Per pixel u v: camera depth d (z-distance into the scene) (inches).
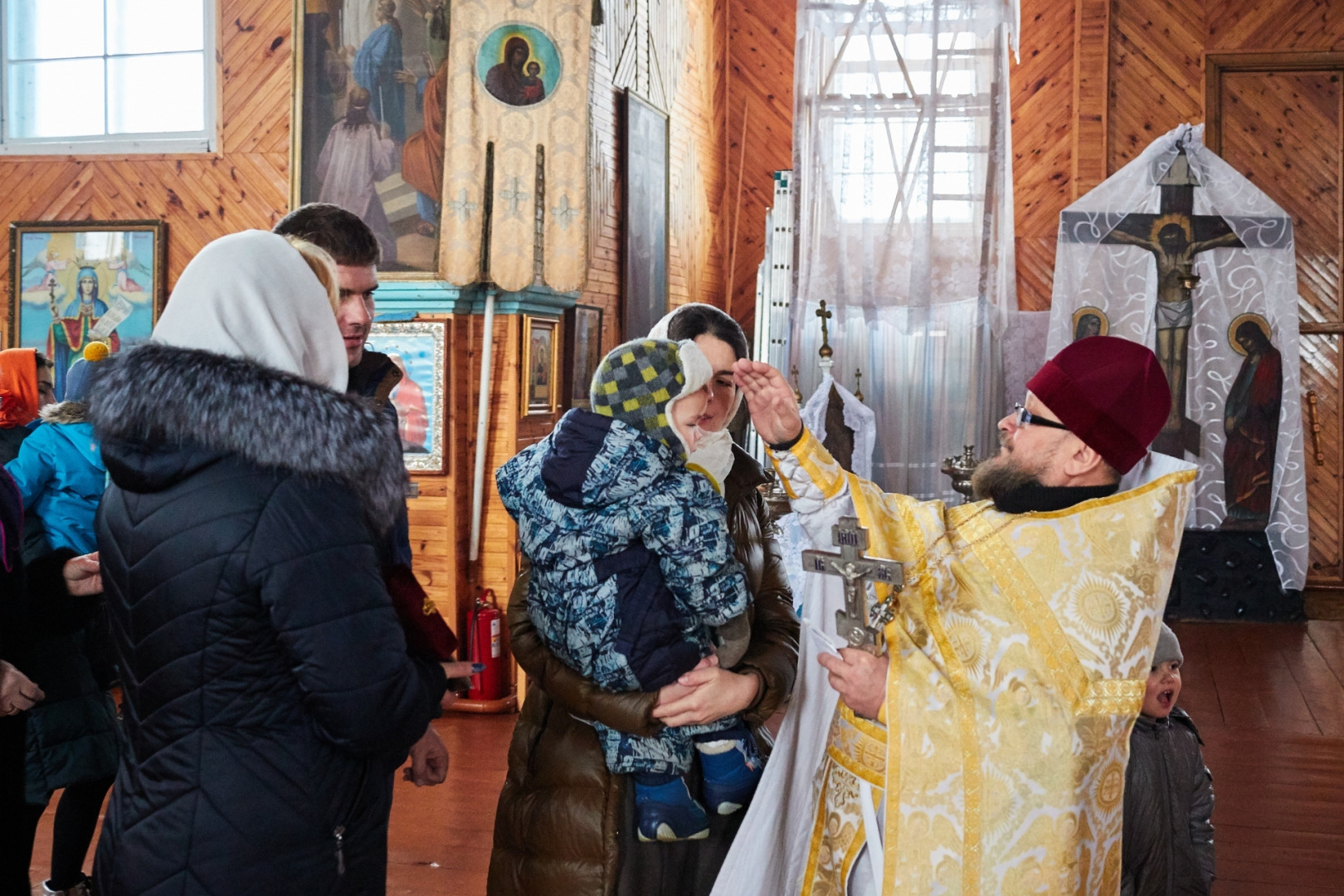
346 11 197.6
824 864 72.6
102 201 233.3
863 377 249.6
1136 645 63.4
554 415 217.3
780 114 356.5
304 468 54.6
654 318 280.8
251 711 55.3
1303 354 305.6
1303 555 284.0
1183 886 75.2
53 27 236.4
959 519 69.1
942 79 245.6
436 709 62.1
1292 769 173.0
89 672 110.9
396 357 196.9
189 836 54.5
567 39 192.1
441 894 124.8
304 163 200.1
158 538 54.8
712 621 65.1
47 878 125.5
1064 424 65.4
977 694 64.1
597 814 69.8
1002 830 62.7
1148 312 287.6
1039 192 325.4
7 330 236.1
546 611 67.1
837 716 74.0
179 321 57.7
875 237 248.1
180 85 232.8
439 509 196.2
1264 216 283.7
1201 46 311.7
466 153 192.2
